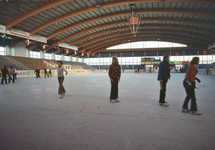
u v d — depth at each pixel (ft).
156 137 8.10
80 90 26.43
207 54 151.94
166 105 14.87
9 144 7.44
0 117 11.58
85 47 149.48
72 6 68.80
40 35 95.71
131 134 8.49
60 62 19.74
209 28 93.91
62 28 93.20
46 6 60.08
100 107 14.58
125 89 27.66
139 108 14.17
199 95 20.99
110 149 6.89
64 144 7.40
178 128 9.32
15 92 24.47
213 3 62.28
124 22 94.27
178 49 154.10
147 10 76.28
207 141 7.62
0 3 56.24
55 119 11.10
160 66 15.12
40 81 48.34
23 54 103.45
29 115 12.09
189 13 73.10
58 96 20.75
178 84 36.91
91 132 8.80
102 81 46.42
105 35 126.31
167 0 59.36
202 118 11.22
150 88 29.07
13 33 73.46
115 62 17.01
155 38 146.00
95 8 68.80
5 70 38.45
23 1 57.62
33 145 7.33
